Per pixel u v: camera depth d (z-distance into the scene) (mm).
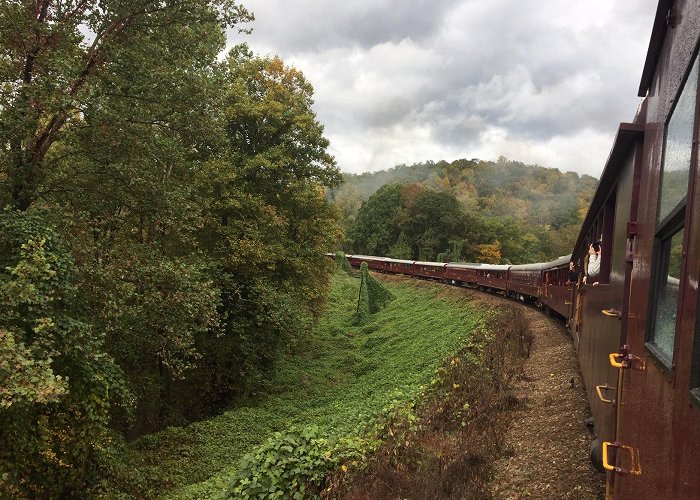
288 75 20109
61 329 8406
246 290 18141
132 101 10039
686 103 2047
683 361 1726
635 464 2695
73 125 9391
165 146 10383
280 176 18719
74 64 8719
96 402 8961
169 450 12805
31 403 6656
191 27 10656
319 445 7332
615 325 4086
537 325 16438
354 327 31156
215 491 9633
